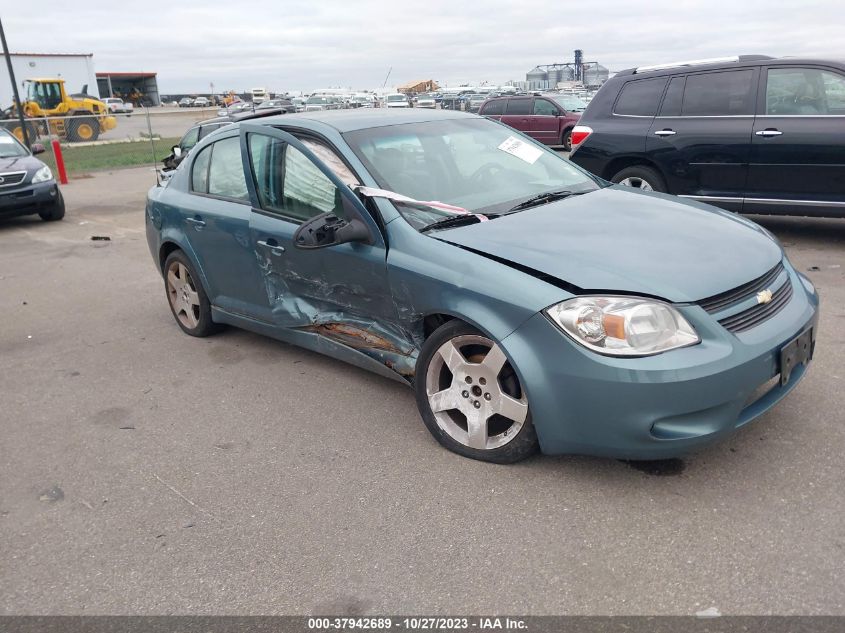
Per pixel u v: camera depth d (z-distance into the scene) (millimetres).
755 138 7059
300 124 4332
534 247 3270
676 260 3137
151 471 3594
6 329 6164
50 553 2980
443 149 4258
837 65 6668
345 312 4012
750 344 2924
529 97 21625
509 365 3236
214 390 4539
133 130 39750
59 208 12031
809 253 6957
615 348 2852
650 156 7785
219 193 4930
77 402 4508
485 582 2627
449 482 3287
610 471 3266
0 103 34062
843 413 3637
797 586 2490
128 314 6391
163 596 2676
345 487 3316
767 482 3096
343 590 2641
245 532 3027
